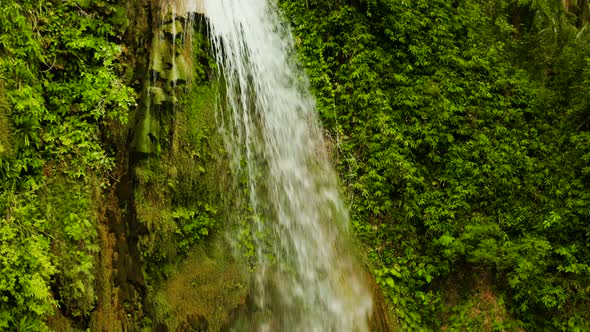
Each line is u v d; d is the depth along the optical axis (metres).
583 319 6.80
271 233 5.98
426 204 7.33
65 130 5.07
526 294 6.88
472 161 7.82
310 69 7.67
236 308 5.28
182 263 5.21
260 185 6.14
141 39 5.84
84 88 5.34
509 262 6.95
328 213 6.74
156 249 5.10
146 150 5.27
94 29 5.61
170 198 5.33
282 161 6.55
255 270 5.62
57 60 5.29
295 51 7.64
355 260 6.60
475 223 7.31
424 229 7.26
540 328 6.84
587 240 7.36
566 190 7.83
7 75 4.71
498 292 6.97
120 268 4.90
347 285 6.26
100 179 5.13
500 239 7.30
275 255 5.89
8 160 4.52
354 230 6.92
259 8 7.24
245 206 5.88
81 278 4.62
